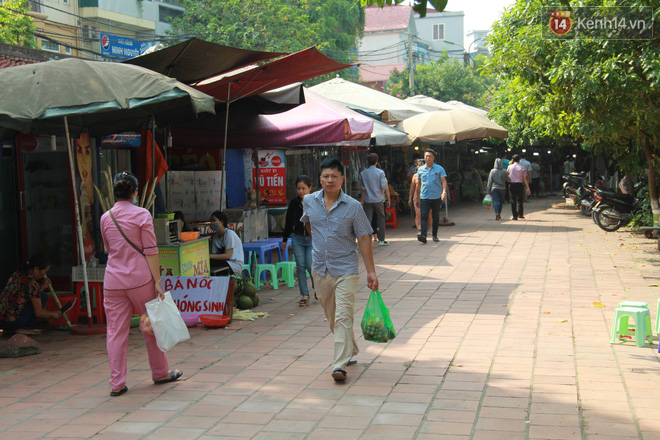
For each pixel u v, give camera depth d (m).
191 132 11.26
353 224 5.40
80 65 6.69
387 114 17.03
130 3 30.42
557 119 12.24
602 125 10.96
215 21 30.12
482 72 12.97
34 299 7.39
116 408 4.89
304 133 10.80
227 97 9.04
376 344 6.45
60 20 27.33
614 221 15.21
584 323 7.04
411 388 5.11
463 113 17.81
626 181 15.59
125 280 5.16
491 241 14.23
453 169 27.19
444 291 9.00
